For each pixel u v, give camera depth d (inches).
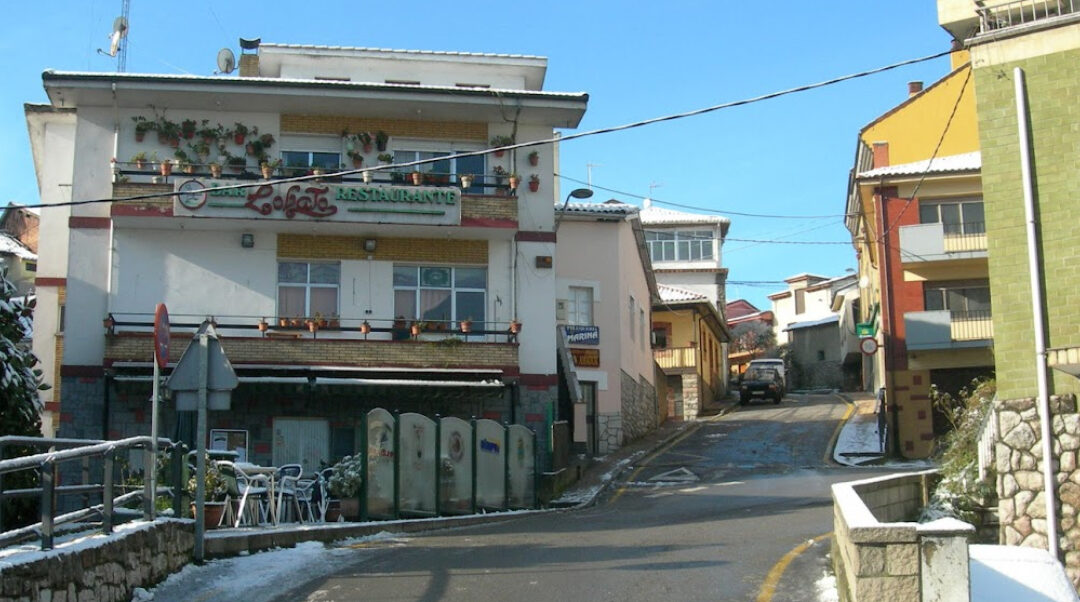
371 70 1154.7
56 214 1160.2
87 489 383.2
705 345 1994.3
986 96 721.0
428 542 577.3
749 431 1488.7
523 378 1017.5
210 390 487.8
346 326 993.5
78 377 946.1
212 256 986.1
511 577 451.8
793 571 455.2
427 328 994.1
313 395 968.3
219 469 563.8
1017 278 700.0
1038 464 678.5
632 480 1066.1
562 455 1000.9
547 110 1024.9
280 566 478.6
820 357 2573.8
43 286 1151.0
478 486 777.6
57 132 1165.7
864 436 1382.9
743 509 762.2
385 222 971.3
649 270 1563.7
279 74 1151.0
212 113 1002.7
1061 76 700.7
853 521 309.7
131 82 956.6
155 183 956.0
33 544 380.5
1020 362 693.9
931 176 1290.6
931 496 690.2
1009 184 708.0
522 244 1038.4
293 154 1014.4
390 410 989.8
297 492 648.4
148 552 421.1
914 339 1269.7
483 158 1042.7
